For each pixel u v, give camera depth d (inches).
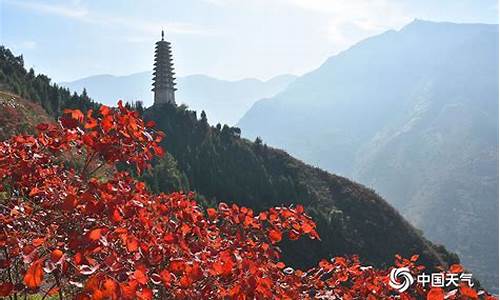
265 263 168.6
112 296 89.4
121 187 149.2
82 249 110.2
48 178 175.8
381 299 165.5
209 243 162.7
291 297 159.6
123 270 108.1
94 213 132.0
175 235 139.1
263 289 122.2
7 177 174.2
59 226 143.2
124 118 141.4
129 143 144.4
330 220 2314.2
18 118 1074.1
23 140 170.1
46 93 2210.9
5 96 1371.8
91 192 135.9
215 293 128.0
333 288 178.4
